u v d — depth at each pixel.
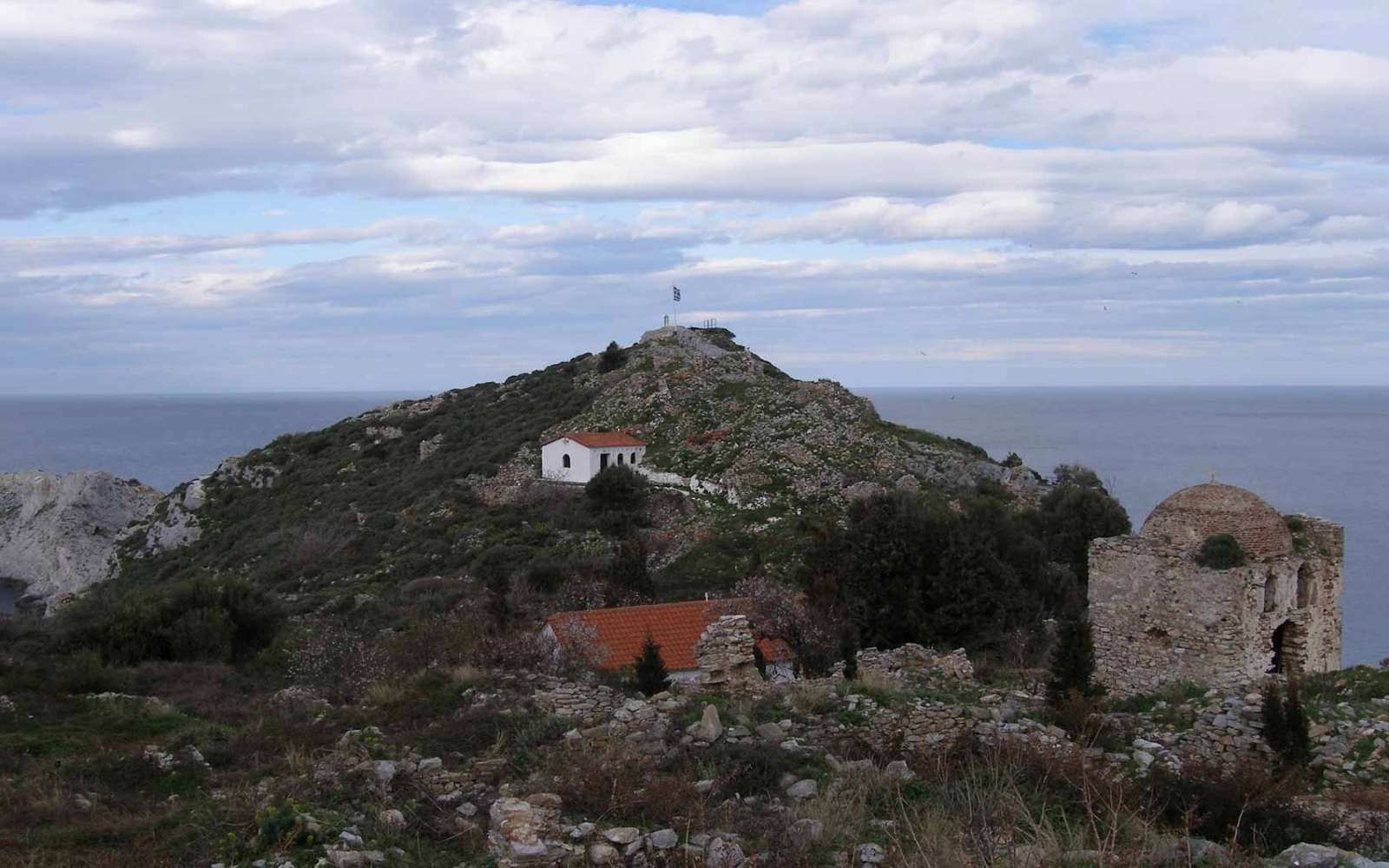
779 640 33.44
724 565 53.44
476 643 30.44
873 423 78.88
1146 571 24.80
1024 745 17.17
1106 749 17.97
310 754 18.55
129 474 188.75
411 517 73.00
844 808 14.20
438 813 14.86
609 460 74.69
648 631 28.00
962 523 43.28
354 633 43.97
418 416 104.56
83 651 33.62
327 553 68.62
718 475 70.38
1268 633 23.83
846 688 20.39
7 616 47.44
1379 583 76.25
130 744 21.30
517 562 56.84
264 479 96.50
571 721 18.98
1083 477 83.38
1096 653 25.69
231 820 14.06
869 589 39.69
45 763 19.30
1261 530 24.03
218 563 75.00
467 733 18.70
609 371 103.38
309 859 12.71
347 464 93.62
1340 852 11.80
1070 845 12.14
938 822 12.93
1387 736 17.50
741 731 17.70
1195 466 166.75
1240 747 18.22
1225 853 12.23
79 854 13.70
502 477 77.31
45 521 105.31
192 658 36.56
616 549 57.22
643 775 15.59
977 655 35.59
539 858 12.23
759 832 13.56
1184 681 22.81
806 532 56.09
